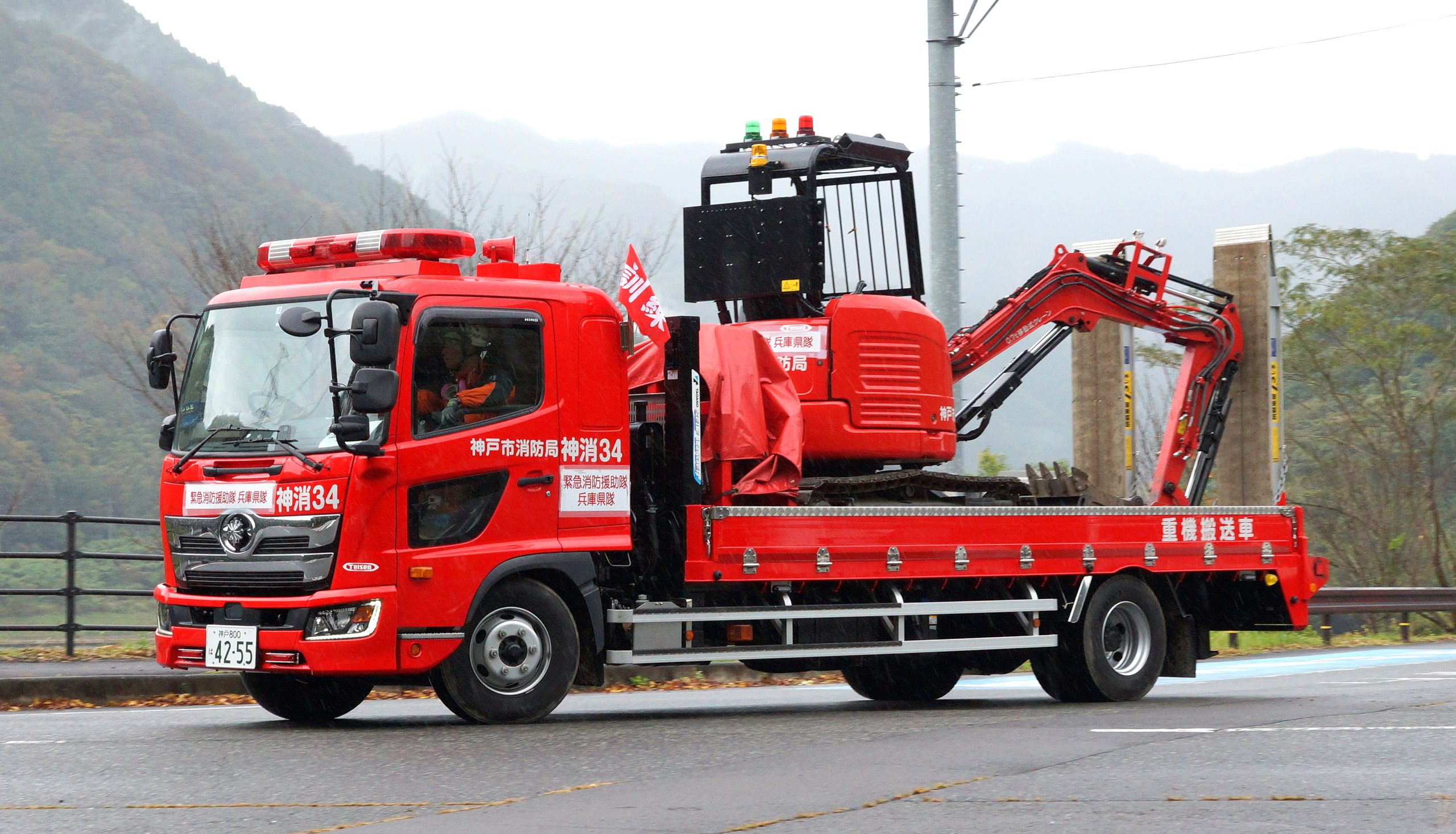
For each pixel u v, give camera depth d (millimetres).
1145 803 5922
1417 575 30156
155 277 66125
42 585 35531
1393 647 21953
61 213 69562
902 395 11461
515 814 5676
